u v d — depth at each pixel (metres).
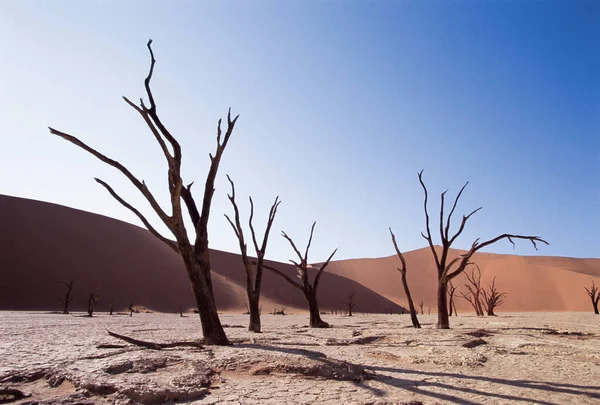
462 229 20.91
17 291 59.94
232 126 12.21
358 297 99.94
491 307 48.03
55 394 6.04
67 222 78.19
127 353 8.70
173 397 5.79
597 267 127.00
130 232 86.00
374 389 6.50
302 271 23.25
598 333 18.58
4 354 9.07
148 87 10.80
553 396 6.41
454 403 5.81
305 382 6.88
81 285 65.69
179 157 11.02
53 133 9.90
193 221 12.40
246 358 8.14
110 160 10.30
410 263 130.62
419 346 12.44
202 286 11.12
